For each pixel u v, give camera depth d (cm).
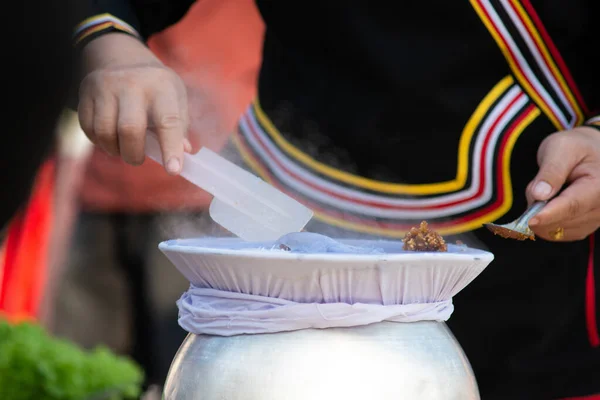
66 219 482
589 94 261
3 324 307
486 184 259
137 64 220
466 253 180
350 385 160
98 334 523
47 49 128
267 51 289
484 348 275
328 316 164
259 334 168
